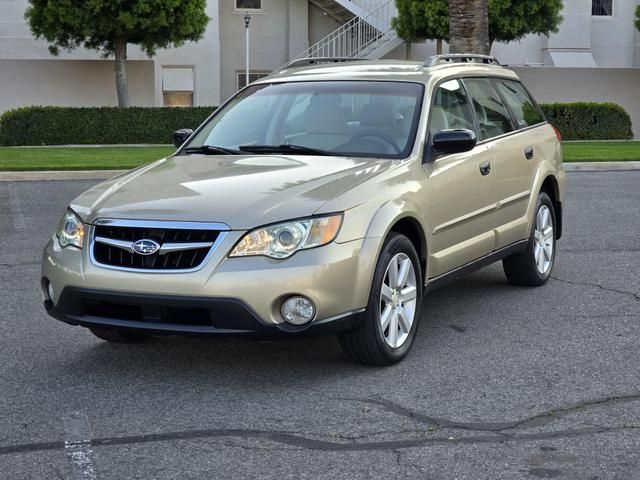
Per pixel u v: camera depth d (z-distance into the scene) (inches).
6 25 1099.9
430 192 244.1
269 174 229.8
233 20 1201.4
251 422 193.9
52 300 227.6
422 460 173.5
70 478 166.2
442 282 255.8
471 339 256.1
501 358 237.9
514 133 303.7
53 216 488.4
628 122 1058.1
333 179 224.7
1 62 1073.5
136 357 241.8
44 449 179.9
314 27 1224.2
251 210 209.3
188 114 995.9
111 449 179.8
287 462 173.0
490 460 173.2
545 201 318.7
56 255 223.1
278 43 1213.1
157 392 213.8
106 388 217.0
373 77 271.0
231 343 253.3
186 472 168.7
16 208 517.7
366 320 219.8
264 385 217.9
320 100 265.9
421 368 229.6
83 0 944.3
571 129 1043.3
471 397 208.1
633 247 394.9
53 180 665.0
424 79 267.1
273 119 267.1
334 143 252.5
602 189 597.0
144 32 964.0
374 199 222.2
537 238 317.1
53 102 1088.8
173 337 260.5
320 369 229.5
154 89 1101.7
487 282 328.8
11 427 191.8
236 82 1209.4
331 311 209.5
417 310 238.5
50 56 1107.3
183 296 204.4
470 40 746.2
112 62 1095.6
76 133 971.3
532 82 1152.2
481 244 273.6
